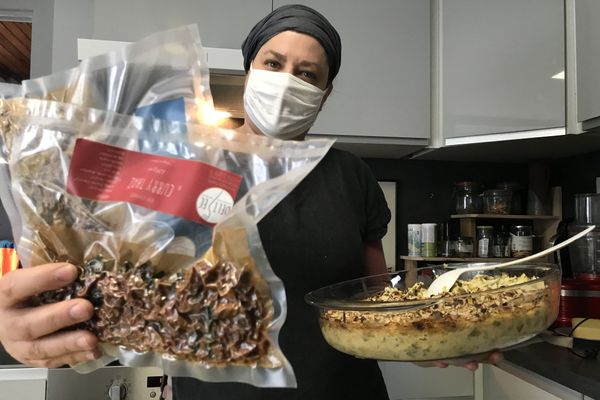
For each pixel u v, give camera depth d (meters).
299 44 0.70
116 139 0.33
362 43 1.45
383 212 0.86
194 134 0.34
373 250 0.85
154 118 0.35
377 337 0.48
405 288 0.68
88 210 0.33
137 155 0.33
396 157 1.77
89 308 0.31
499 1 1.38
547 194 1.78
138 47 0.36
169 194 0.33
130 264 0.33
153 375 1.09
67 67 1.28
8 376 1.07
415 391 1.37
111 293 0.32
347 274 0.70
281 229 0.67
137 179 0.33
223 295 0.32
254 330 0.32
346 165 0.80
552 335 1.19
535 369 1.09
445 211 1.80
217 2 1.35
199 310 0.32
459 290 0.57
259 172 0.34
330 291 0.60
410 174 1.79
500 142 1.44
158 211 0.33
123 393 1.07
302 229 0.68
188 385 0.65
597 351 1.09
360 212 0.80
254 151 0.34
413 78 1.48
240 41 1.36
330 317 0.52
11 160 0.33
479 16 1.41
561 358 1.08
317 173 0.75
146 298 0.32
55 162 0.32
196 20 1.34
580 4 1.26
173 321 0.32
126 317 0.32
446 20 1.47
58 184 0.33
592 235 1.40
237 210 0.32
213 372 0.32
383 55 1.46
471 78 1.42
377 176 1.77
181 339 0.32
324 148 0.35
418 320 0.47
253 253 0.33
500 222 1.79
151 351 0.33
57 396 1.06
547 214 1.77
